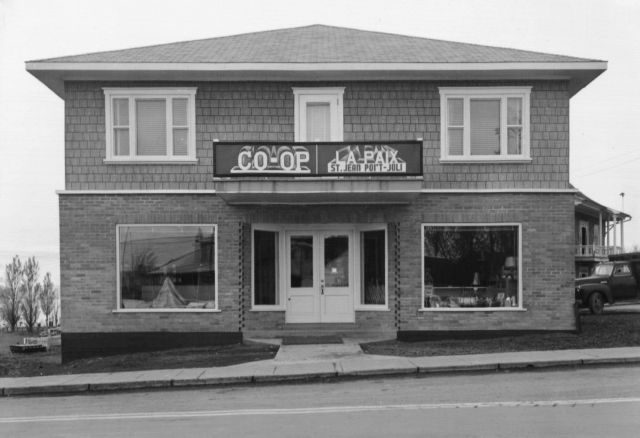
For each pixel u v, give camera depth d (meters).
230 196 15.67
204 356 14.70
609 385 10.55
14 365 15.20
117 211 16.33
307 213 16.56
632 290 24.20
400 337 16.34
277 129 16.50
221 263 16.44
